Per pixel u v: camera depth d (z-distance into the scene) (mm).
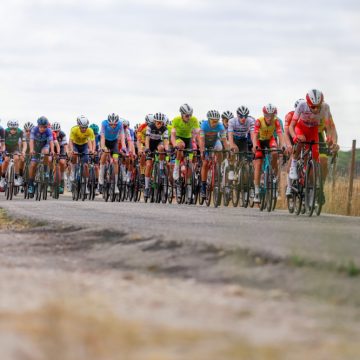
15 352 9773
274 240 20328
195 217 31172
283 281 15195
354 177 48250
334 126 35531
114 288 14906
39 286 14914
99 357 9711
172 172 52125
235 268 16516
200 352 10023
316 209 34844
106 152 55281
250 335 11102
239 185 43062
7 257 20391
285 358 9898
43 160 55938
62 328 11047
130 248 20500
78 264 19031
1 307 12586
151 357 9734
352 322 12219
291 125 35250
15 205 40906
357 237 22344
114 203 45719
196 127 50062
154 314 12430
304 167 35312
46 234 25125
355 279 14906
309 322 12102
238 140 44375
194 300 13641
